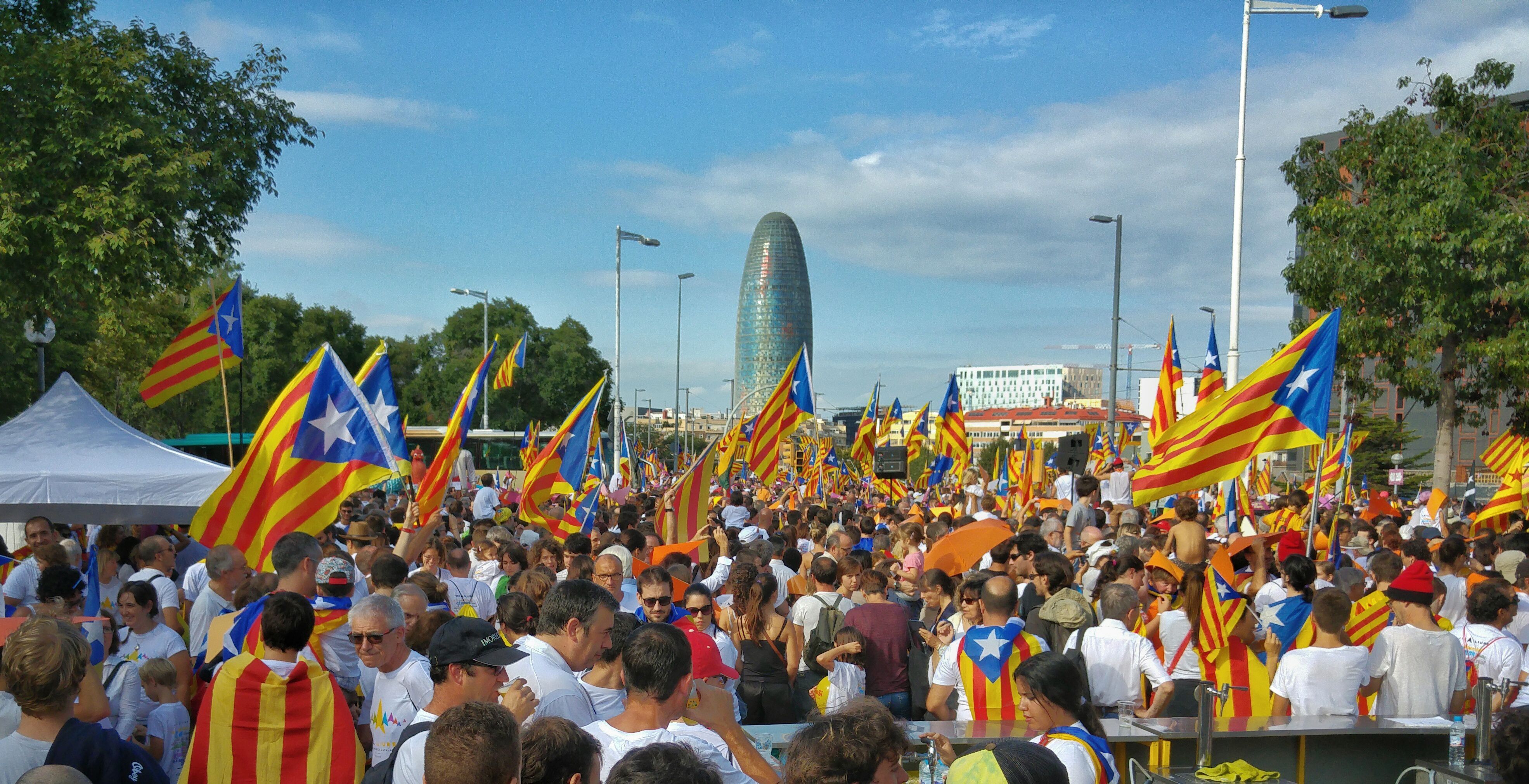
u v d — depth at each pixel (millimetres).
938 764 5410
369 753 6270
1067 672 4547
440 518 10297
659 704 4348
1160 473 9906
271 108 21047
